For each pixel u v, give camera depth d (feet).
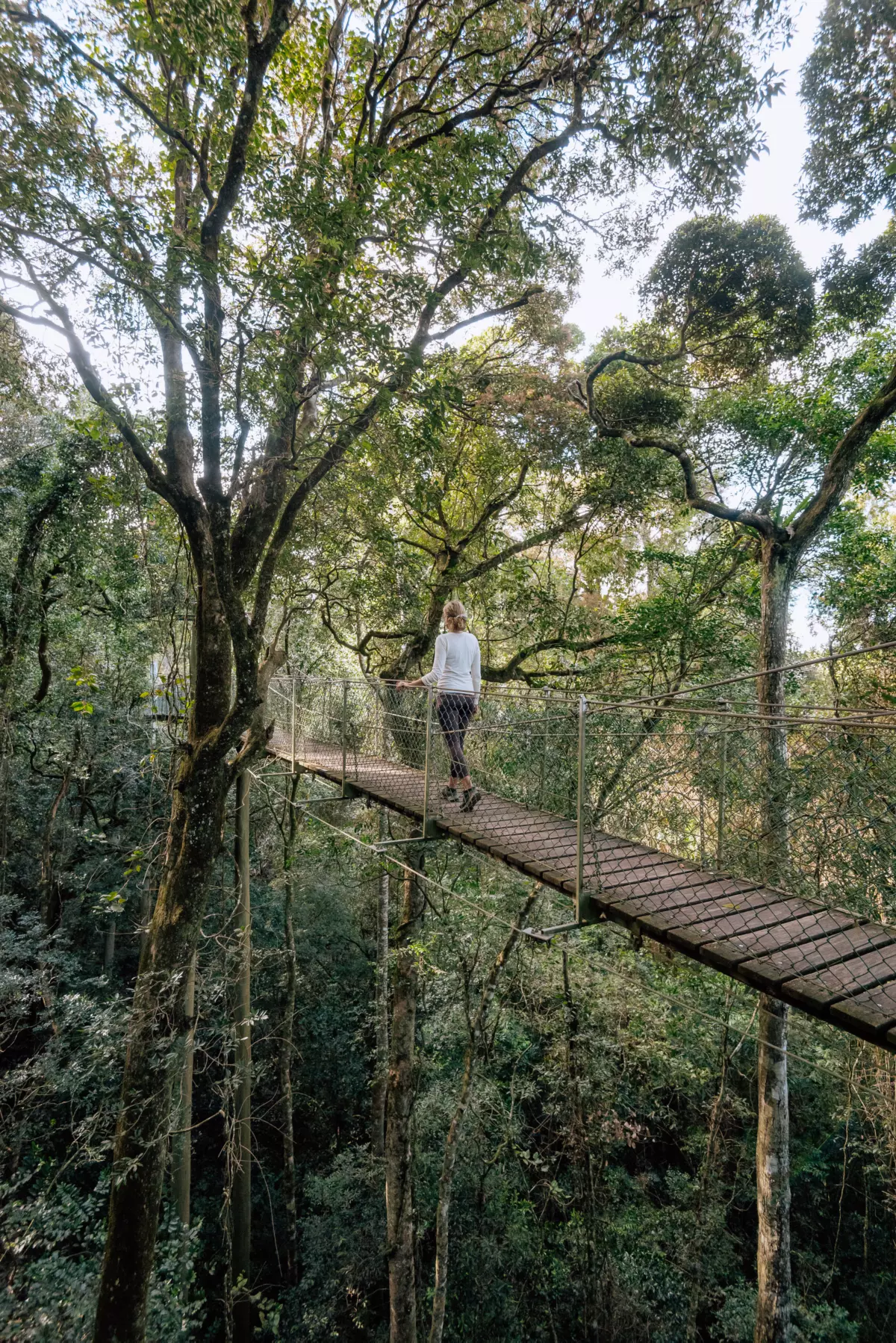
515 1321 23.59
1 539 32.99
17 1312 15.92
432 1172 26.21
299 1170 31.63
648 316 27.37
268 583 18.98
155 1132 16.52
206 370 15.06
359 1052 34.94
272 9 14.97
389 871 27.96
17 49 12.19
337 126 18.29
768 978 8.14
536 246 18.85
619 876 12.03
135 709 37.22
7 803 33.45
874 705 25.40
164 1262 20.10
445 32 20.26
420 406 17.99
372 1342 24.11
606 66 17.62
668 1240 26.18
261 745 19.31
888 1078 22.71
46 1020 25.50
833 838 11.46
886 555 29.12
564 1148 27.37
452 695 16.72
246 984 27.07
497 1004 27.99
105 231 12.62
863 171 20.68
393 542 30.07
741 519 22.86
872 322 24.18
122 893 32.32
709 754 13.89
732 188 18.71
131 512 28.68
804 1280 27.17
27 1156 23.24
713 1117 27.35
